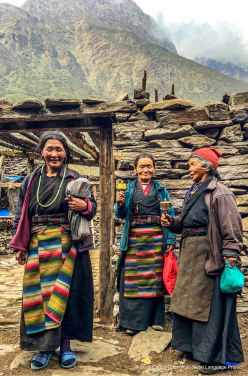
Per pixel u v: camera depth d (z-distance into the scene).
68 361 2.44
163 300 3.28
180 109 3.80
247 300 3.59
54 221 2.58
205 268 2.49
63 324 2.52
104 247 3.95
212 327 2.38
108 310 3.82
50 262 2.52
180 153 3.77
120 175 3.76
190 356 2.64
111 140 4.22
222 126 3.79
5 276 7.54
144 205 3.26
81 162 9.62
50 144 2.67
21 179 15.20
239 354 2.41
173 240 3.20
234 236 2.41
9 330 3.43
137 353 2.74
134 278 3.22
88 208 2.59
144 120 3.90
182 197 3.74
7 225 11.92
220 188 2.59
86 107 3.91
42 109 3.98
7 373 2.34
